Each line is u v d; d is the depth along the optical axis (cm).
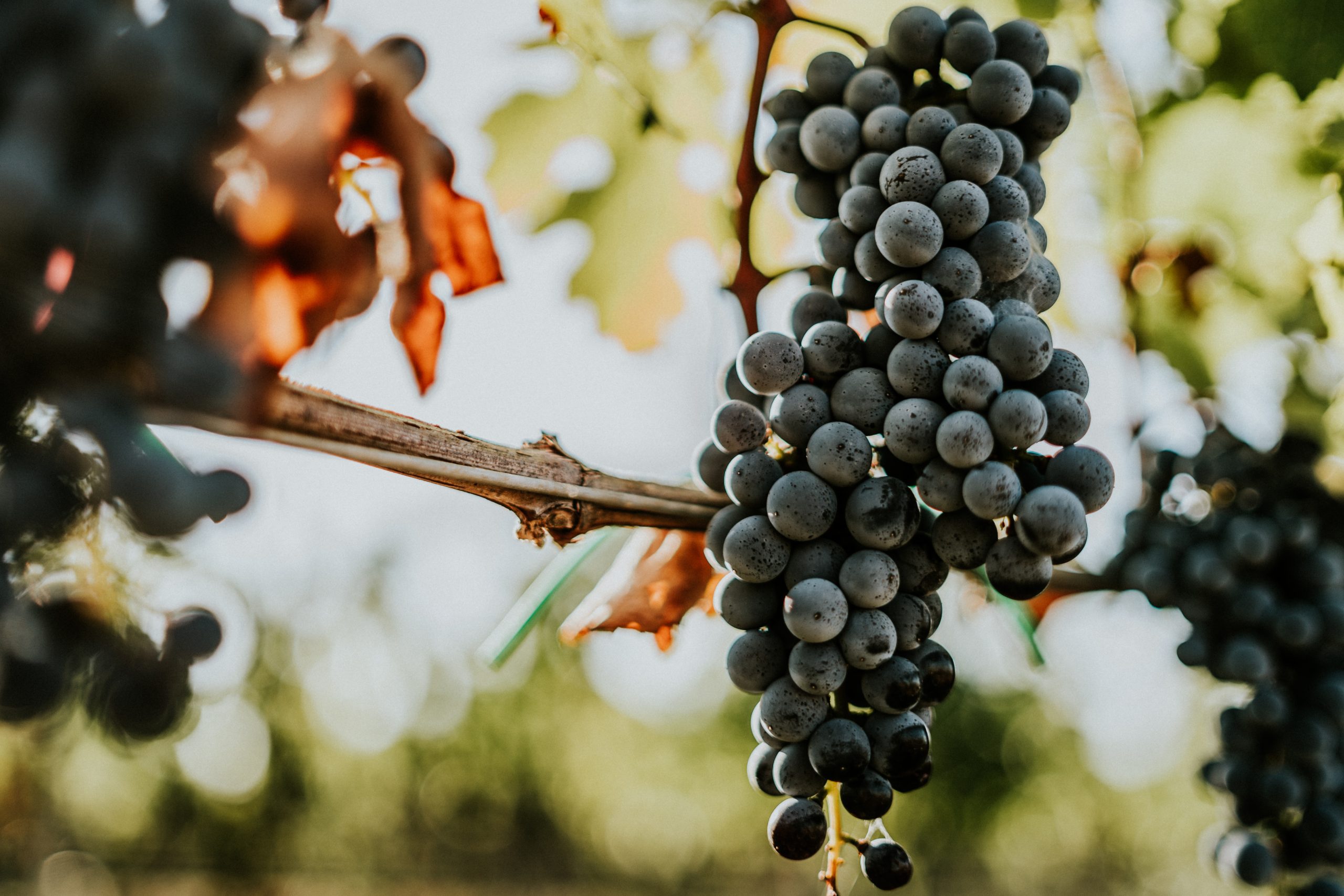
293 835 409
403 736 450
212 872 405
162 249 33
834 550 39
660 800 476
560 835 472
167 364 33
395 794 444
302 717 406
